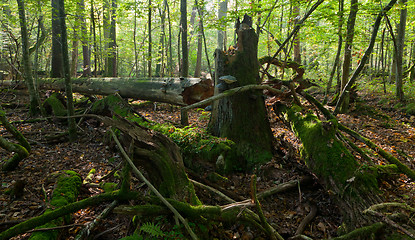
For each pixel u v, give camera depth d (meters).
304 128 3.73
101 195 2.54
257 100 4.29
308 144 3.45
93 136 5.71
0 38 6.77
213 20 6.76
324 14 5.38
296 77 4.93
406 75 11.03
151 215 2.40
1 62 9.78
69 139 5.54
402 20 7.86
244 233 2.67
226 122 4.27
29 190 3.45
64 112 6.64
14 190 3.22
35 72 7.07
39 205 3.09
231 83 4.14
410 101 7.74
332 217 2.96
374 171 2.97
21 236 2.48
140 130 2.80
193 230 2.38
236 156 4.01
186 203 2.43
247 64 4.24
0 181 3.68
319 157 3.20
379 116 7.11
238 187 3.59
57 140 5.43
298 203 3.22
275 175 3.71
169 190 2.63
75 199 3.05
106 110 6.00
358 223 2.55
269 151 4.12
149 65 8.61
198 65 15.47
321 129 3.33
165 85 5.68
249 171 3.92
